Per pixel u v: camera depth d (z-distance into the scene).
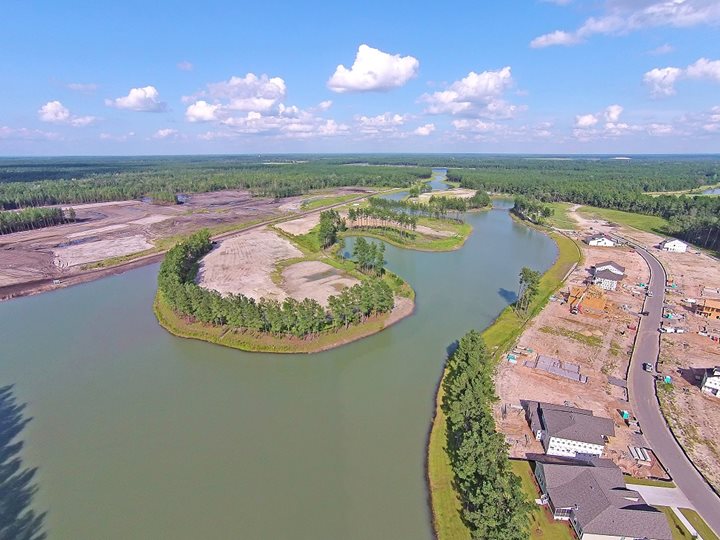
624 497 50.72
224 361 90.69
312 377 84.50
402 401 76.75
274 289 127.06
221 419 72.19
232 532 51.56
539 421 66.75
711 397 75.88
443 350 94.31
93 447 66.00
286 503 55.59
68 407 75.81
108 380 83.81
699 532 49.81
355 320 103.44
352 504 55.31
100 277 145.38
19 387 81.69
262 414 73.50
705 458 61.75
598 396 76.31
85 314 114.69
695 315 111.00
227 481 59.19
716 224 181.12
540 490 55.34
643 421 69.69
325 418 72.25
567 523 50.94
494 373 83.12
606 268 140.12
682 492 55.72
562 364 86.31
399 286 128.62
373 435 68.06
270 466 61.78
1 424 71.31
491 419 60.31
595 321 107.19
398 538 50.62
